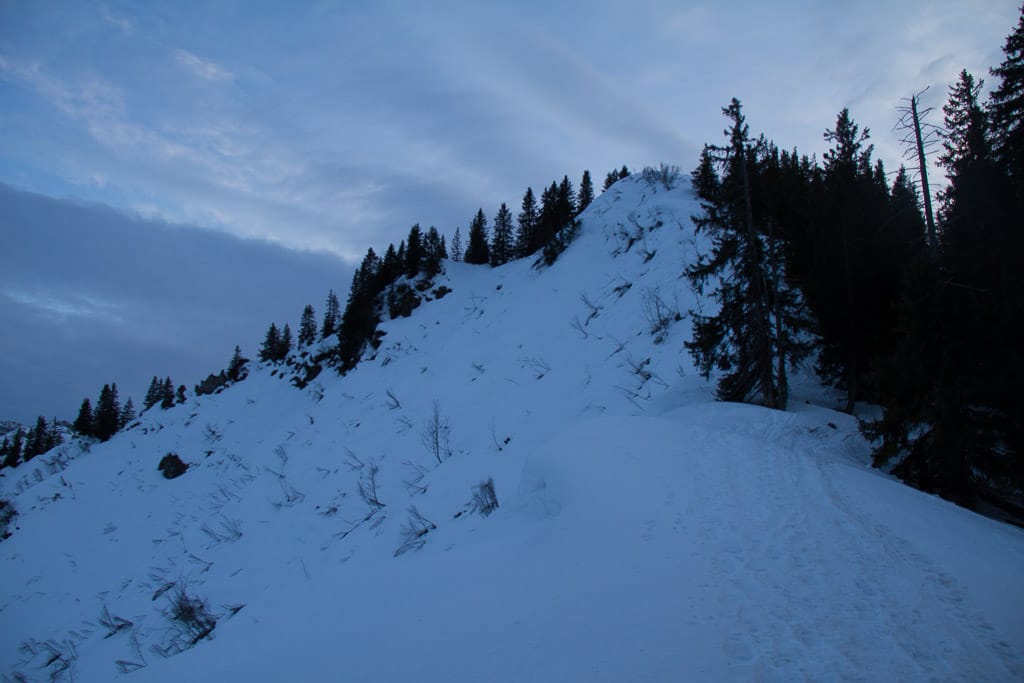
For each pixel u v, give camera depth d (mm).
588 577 5633
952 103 12672
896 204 15188
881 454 11234
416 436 23609
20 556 29938
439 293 49531
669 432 10648
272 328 78250
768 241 16000
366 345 44844
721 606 4719
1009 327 9945
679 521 6684
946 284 10539
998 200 11039
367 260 68500
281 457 30078
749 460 9039
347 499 19625
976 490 10227
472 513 12445
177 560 21375
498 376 26406
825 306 16062
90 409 76750
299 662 5672
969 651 3951
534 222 67500
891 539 6000
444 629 5309
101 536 29234
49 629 19828
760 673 3736
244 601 14633
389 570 9289
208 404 53406
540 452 10859
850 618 4441
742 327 16250
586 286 31547
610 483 8180
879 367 11680
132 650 14938
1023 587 4988
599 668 4004
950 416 10148
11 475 58938
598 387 20578
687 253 26641
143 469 39750
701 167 32719
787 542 5957
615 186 48062
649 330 22578
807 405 16188
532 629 4816
